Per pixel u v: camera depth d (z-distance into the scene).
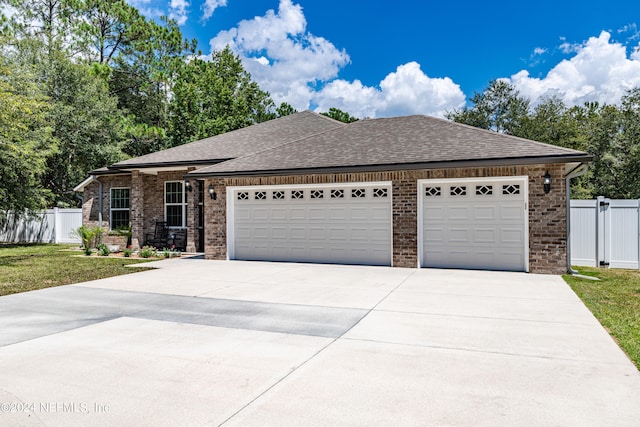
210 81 34.78
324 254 13.00
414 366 4.47
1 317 6.66
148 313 6.90
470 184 11.38
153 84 34.12
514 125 35.97
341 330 5.85
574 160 9.87
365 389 3.90
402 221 11.84
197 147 17.86
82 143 25.92
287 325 6.12
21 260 14.57
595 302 7.52
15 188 18.95
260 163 13.68
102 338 5.51
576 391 3.83
